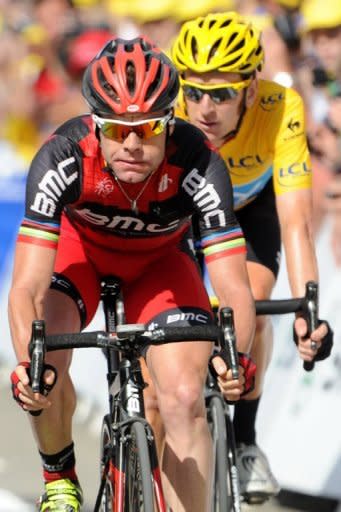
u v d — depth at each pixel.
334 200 18.25
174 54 13.11
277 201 13.27
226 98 12.82
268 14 20.72
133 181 10.74
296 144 13.38
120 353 11.38
